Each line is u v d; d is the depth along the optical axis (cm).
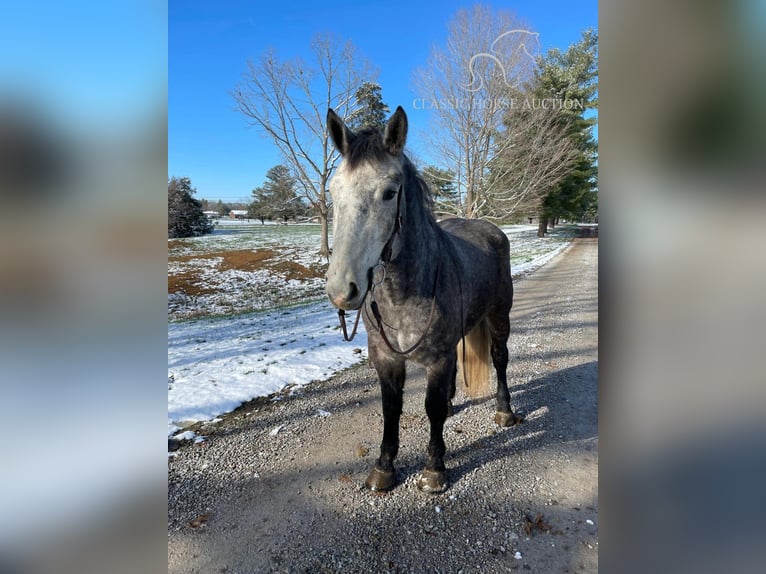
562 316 668
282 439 298
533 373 423
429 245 217
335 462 269
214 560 190
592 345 511
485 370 313
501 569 182
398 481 248
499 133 1436
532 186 1452
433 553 192
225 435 304
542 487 239
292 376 418
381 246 176
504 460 268
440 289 223
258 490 241
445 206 1595
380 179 173
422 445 289
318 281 1172
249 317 739
